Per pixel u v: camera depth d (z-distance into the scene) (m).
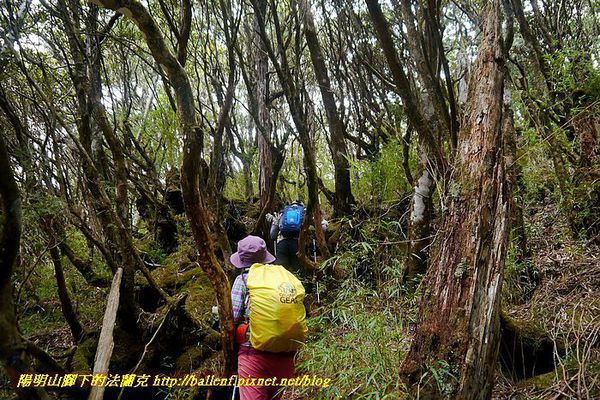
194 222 2.63
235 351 3.11
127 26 5.27
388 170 5.28
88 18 4.33
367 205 5.52
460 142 2.57
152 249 5.95
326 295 4.55
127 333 4.41
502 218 2.32
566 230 4.52
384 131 5.70
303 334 2.94
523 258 4.04
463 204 2.40
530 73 5.24
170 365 4.27
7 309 1.35
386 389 2.59
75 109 5.11
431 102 3.76
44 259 5.22
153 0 5.11
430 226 4.30
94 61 4.40
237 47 5.01
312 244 5.41
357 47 6.32
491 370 2.20
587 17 6.19
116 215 4.16
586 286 3.69
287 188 8.16
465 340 2.19
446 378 2.17
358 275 4.62
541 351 3.18
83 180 4.61
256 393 2.96
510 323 3.24
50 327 5.05
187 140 2.28
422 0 3.63
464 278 2.28
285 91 4.57
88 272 4.89
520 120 5.53
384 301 3.47
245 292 3.15
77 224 4.11
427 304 2.40
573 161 4.73
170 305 4.44
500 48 2.61
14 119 3.60
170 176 6.42
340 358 2.88
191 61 6.00
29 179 3.61
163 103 6.10
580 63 4.52
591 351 2.95
